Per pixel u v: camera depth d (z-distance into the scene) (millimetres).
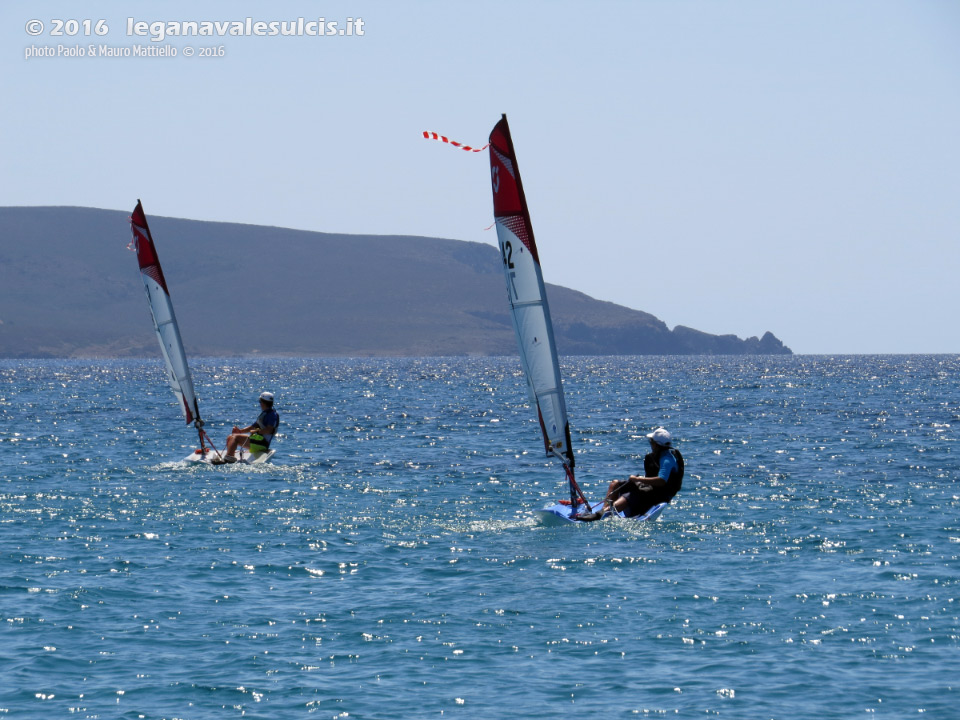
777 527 81250
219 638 52281
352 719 42406
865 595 60188
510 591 61375
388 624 54781
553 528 80938
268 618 55719
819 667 48188
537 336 85125
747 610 57312
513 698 44688
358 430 175375
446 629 53969
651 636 52844
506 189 84438
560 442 85562
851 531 79438
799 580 63688
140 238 124625
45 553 70438
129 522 82312
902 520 84125
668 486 86062
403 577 64812
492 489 103000
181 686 45812
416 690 45531
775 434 165125
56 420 196750
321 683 46281
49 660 48844
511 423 192625
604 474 115312
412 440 156250
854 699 44312
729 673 47531
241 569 66438
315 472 115312
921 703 43812
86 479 107062
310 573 65688
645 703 44094
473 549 72938
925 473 114312
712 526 81750
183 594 60375
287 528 80562
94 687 45656
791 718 42438
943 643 51406
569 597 60094
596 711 43250
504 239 85000
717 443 150125
